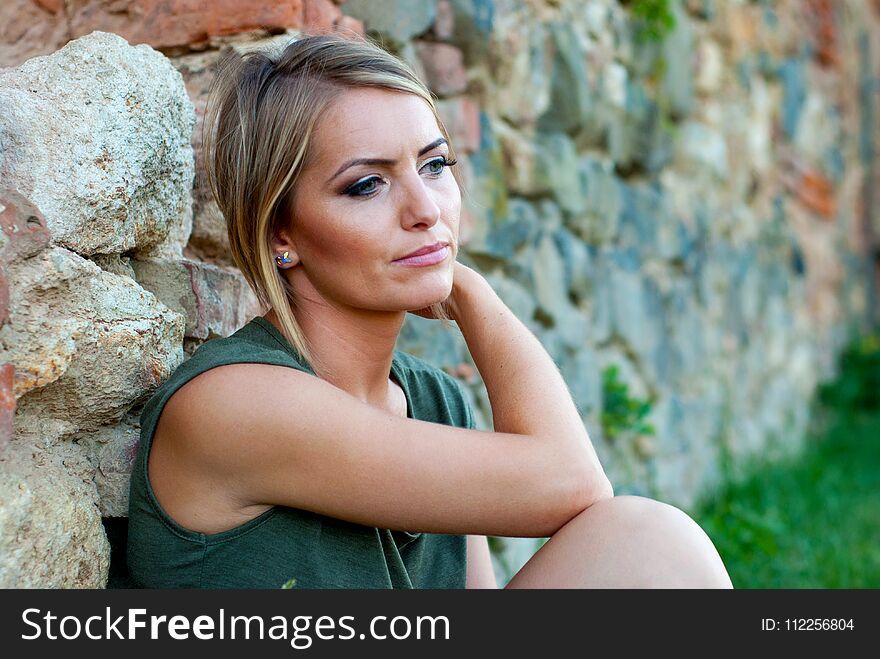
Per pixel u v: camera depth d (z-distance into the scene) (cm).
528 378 150
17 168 127
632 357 390
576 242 350
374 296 141
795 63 590
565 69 328
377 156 136
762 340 539
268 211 141
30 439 131
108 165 138
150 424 135
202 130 165
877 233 787
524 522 134
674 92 418
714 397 465
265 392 128
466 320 167
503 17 290
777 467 491
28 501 122
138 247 158
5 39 195
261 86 142
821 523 403
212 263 185
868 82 768
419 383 173
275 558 134
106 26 193
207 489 132
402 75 142
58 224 129
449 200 145
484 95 287
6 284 122
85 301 134
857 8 739
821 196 650
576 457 137
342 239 138
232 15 187
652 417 400
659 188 418
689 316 443
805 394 606
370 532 141
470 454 131
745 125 511
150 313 148
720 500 428
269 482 130
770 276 554
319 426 127
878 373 661
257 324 148
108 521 150
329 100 137
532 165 315
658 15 386
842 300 702
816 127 634
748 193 522
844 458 551
